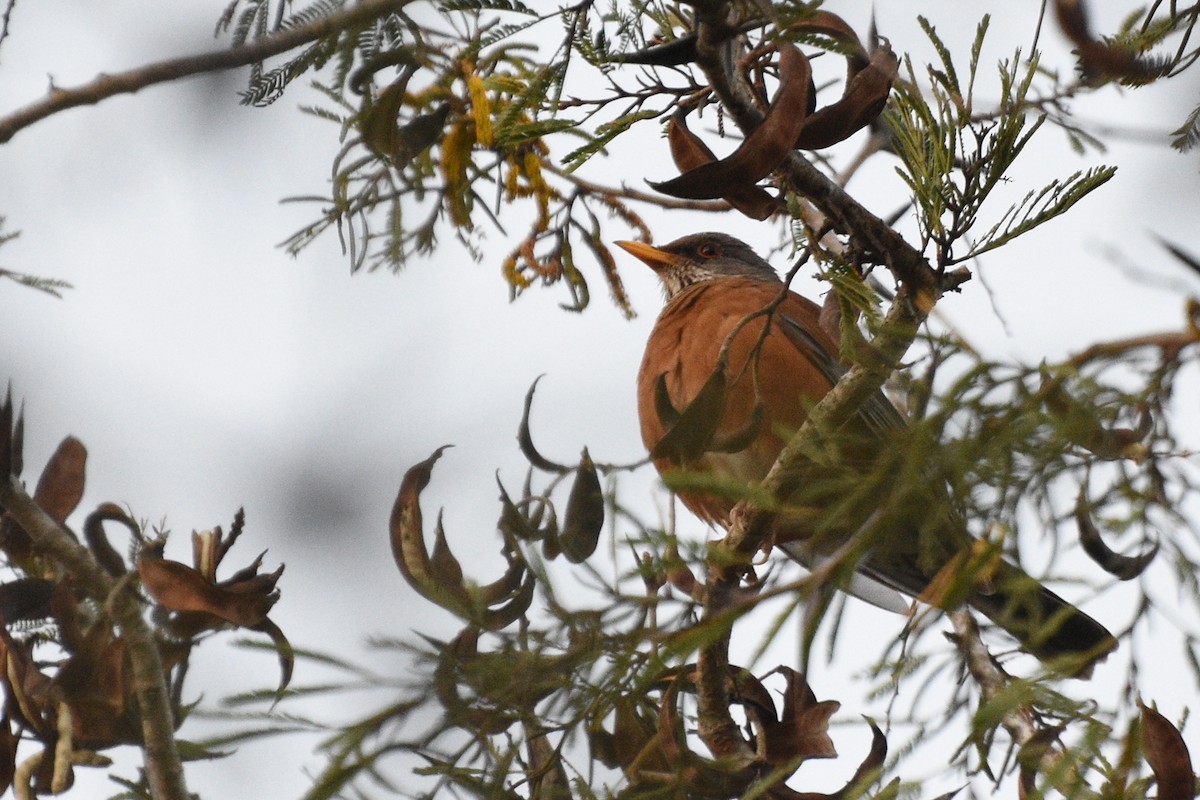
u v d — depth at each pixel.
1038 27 6.36
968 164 6.51
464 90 6.87
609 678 5.15
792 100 6.13
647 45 6.98
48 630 6.95
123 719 6.54
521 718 5.33
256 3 5.50
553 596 5.04
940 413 4.37
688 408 6.13
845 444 4.95
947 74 6.43
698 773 6.31
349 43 5.57
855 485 4.53
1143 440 4.68
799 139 6.52
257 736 4.82
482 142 6.50
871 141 8.96
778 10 5.53
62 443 7.36
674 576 6.23
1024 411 4.32
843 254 6.94
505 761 5.44
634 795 5.90
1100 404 4.36
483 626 5.20
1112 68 5.36
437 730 4.96
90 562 6.87
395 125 6.44
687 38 5.92
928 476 4.34
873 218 6.67
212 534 6.76
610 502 4.73
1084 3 5.22
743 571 6.23
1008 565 4.64
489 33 6.25
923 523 4.49
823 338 9.23
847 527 4.62
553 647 5.11
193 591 6.59
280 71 5.85
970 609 7.13
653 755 6.35
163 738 6.35
